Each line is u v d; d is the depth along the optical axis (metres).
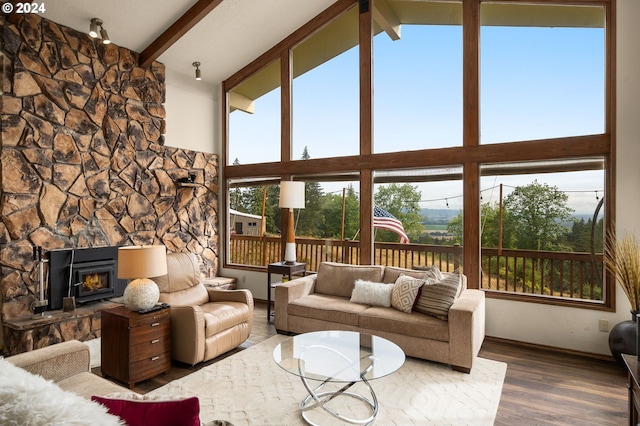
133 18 4.41
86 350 2.32
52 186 4.11
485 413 2.62
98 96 4.58
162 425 1.36
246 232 6.21
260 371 3.29
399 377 3.19
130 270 3.05
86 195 4.44
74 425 1.10
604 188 3.80
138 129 5.06
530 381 3.14
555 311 3.88
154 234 5.24
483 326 3.93
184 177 5.71
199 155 5.99
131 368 2.96
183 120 5.80
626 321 3.42
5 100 3.74
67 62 4.27
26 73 3.90
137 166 5.04
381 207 5.01
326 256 5.46
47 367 2.12
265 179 6.00
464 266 4.41
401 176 4.88
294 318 4.14
